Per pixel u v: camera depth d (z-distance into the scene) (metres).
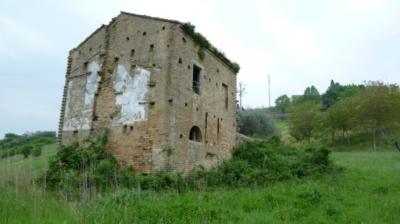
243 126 42.88
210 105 19.48
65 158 16.03
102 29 18.64
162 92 15.79
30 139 43.91
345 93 77.56
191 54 17.78
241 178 15.88
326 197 11.84
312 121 50.53
